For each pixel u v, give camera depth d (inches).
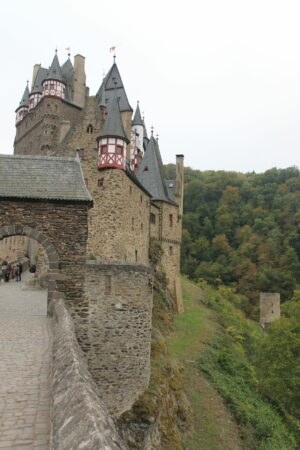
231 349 1355.8
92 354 643.5
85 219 699.4
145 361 672.4
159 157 2042.3
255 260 3430.1
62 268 677.3
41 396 308.3
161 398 715.4
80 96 2065.7
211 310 1902.1
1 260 1769.2
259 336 1888.5
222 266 3393.2
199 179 4571.9
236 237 3725.4
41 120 1942.7
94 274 667.4
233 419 890.7
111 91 1952.5
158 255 1711.4
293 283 3112.7
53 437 171.6
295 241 3474.4
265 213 3826.3
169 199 1905.8
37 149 1971.0
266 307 2586.1
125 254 1359.5
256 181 4360.2
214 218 4015.8
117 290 663.1
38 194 691.4
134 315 663.8
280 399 1117.1
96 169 1373.0
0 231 681.0
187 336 1338.6
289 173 4362.7
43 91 1948.8
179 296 1777.8
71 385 219.1
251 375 1213.1
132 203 1448.1
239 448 799.1
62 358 286.2
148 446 616.7
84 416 170.9
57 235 690.8
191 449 724.7
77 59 2082.9
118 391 644.7
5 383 335.0
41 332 536.1
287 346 1163.9
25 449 227.8
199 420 835.4
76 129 1437.0
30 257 1787.6
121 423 627.8
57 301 633.0
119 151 1343.5
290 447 908.0
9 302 860.6
